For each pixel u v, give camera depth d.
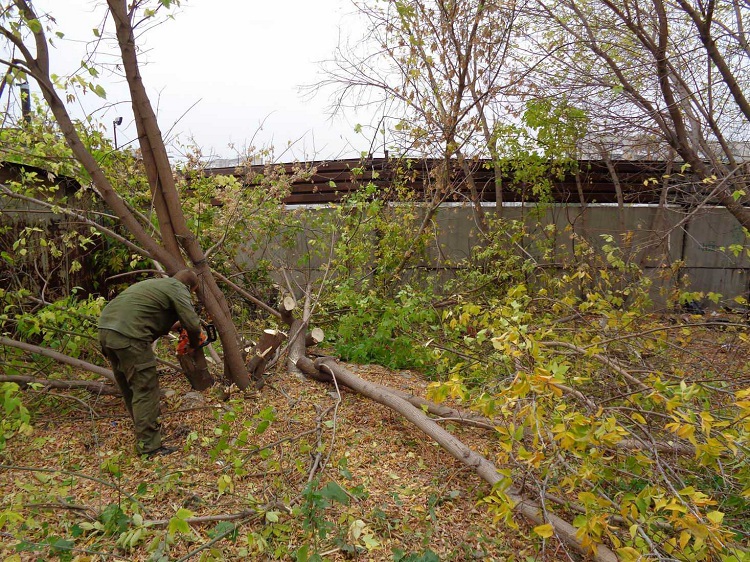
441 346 5.19
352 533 2.74
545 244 7.93
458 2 6.30
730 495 2.99
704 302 8.63
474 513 3.23
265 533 2.73
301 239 8.63
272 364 5.43
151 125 4.27
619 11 6.04
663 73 6.08
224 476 2.92
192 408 4.36
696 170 6.52
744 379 3.79
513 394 2.51
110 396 4.79
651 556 2.38
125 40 4.02
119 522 2.79
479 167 8.99
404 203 7.52
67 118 4.02
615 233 8.96
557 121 7.14
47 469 3.11
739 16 6.02
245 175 7.40
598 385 4.05
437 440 3.79
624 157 8.29
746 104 5.93
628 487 3.14
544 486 2.81
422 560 2.67
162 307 3.94
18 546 2.52
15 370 4.89
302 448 3.40
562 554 2.87
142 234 4.39
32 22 3.61
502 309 3.70
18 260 5.55
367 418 4.51
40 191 5.62
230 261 7.18
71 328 4.75
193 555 2.67
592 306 4.80
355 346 6.08
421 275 8.07
